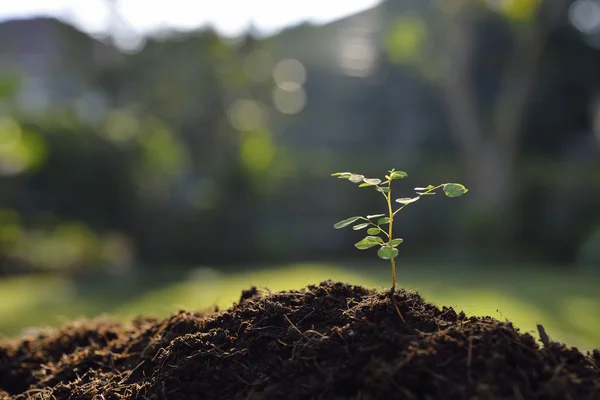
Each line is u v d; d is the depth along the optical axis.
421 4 15.89
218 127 14.44
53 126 11.55
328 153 17.06
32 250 9.68
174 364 1.57
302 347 1.45
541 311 6.23
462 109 15.61
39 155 10.79
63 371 1.96
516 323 5.34
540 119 17.80
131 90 15.61
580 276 9.84
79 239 10.53
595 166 16.70
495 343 1.36
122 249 11.47
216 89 14.42
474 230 14.23
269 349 1.51
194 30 14.52
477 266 11.80
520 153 17.98
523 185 15.62
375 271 10.07
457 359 1.31
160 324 2.09
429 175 16.11
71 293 7.62
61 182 11.46
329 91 18.45
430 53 15.32
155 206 12.71
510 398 1.23
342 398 1.30
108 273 9.49
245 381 1.43
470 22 15.11
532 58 14.96
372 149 18.53
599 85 17.66
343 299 1.68
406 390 1.26
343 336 1.44
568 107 17.97
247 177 13.78
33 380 2.04
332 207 15.52
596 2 16.78
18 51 22.67
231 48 14.59
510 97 15.39
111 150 11.88
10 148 9.60
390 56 15.52
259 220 14.35
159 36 14.79
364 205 15.71
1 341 2.42
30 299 7.14
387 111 18.52
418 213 15.78
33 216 11.02
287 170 15.27
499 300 6.70
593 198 15.41
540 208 15.55
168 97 14.65
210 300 6.27
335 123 18.56
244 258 13.45
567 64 17.30
